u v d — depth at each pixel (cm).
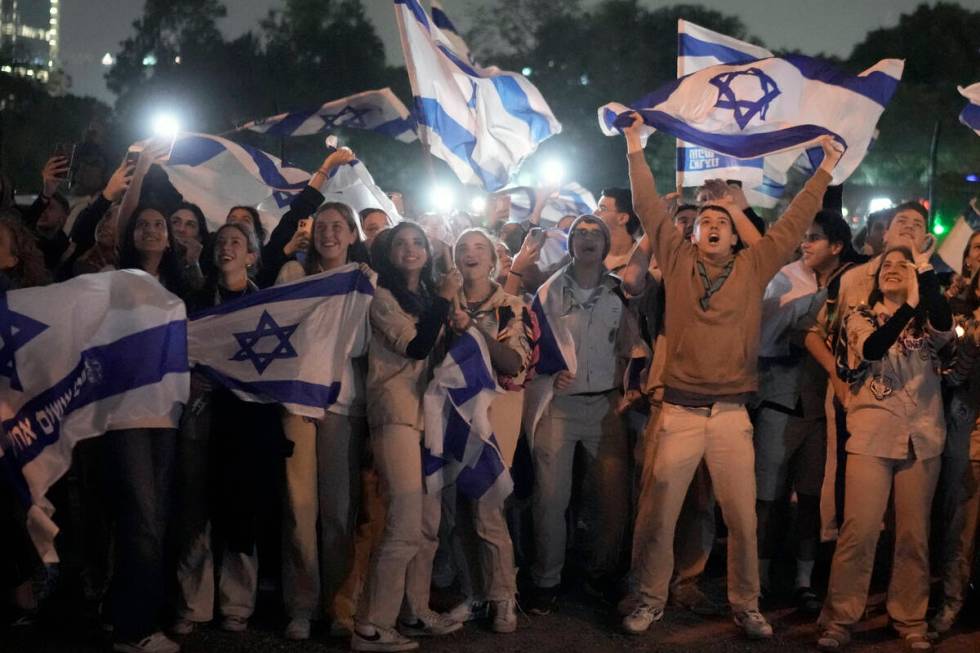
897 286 579
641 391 645
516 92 764
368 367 582
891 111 3194
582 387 636
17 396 509
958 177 2370
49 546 506
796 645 595
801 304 645
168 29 3853
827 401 637
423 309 578
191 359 565
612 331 641
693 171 724
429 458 579
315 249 609
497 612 606
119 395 522
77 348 516
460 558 619
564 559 682
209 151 802
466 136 750
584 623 623
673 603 655
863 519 584
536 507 634
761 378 656
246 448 565
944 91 3856
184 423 571
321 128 954
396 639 570
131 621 543
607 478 645
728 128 649
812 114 664
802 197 611
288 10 3944
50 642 568
